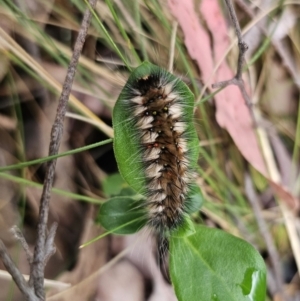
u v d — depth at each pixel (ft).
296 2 0.44
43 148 0.39
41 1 0.38
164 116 0.27
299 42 0.46
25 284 0.22
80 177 0.39
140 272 0.39
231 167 0.43
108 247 0.39
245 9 0.43
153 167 0.27
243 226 0.42
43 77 0.36
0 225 0.36
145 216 0.29
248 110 0.42
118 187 0.38
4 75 0.38
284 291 0.42
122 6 0.38
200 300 0.28
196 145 0.29
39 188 0.38
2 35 0.35
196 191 0.30
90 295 0.37
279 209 0.44
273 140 0.45
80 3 0.37
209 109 0.41
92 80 0.37
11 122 0.38
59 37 0.39
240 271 0.28
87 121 0.37
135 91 0.26
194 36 0.39
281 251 0.44
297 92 0.46
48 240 0.24
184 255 0.29
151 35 0.39
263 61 0.45
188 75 0.39
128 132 0.27
